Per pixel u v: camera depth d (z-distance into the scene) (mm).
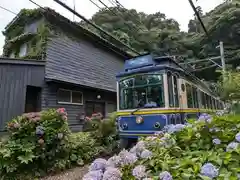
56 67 9445
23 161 4320
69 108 9680
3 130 6875
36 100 8680
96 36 11781
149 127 5137
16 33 11664
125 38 26484
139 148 2096
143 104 5504
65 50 10203
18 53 11008
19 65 7855
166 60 6008
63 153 5344
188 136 2227
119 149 6230
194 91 7332
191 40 33156
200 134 2174
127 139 5730
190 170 1685
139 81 5715
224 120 2277
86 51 11711
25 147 4543
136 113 5414
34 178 4523
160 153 2027
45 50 9148
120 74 6152
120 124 5750
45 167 4871
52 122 5098
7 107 7219
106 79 12891
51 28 9695
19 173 4535
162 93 5203
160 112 5051
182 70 6270
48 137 4918
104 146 6844
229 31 29094
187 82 6645
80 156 5785
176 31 37188
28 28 10812
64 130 5336
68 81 9328
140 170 1668
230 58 24609
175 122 5191
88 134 7168
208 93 9914
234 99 4355
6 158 4391
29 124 4801
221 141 2076
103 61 13070
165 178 1583
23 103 7652
